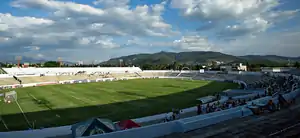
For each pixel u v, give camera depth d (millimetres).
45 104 45531
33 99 51938
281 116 20719
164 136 16234
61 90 69625
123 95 58438
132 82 99688
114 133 14828
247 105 23328
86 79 108500
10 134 25203
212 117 18938
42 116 35500
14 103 46594
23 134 25203
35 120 33094
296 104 26031
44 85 86000
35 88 75375
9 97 51594
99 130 18516
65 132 25953
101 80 110000
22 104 45500
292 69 105000
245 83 84375
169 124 17078
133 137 15430
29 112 38125
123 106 43531
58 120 33188
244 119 19969
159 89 71812
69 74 114688
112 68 145000
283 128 17250
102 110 40000
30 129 27547
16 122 31891
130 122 21844
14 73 106812
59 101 49188
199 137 15844
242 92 59125
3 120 32875
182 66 181125
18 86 81438
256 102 24859
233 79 101062
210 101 46812
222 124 18625
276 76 82188
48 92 64750
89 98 53469
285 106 24969
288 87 47562
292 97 30203
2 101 48750
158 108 41562
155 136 16203
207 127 17969
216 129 17422
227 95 54562
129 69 149125
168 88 74750
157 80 111500
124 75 130250
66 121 32688
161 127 16641
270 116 20812
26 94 60500
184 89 71625
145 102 47906
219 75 114750
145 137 15859
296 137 15352
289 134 15938
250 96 46438
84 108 41656
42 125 30484
